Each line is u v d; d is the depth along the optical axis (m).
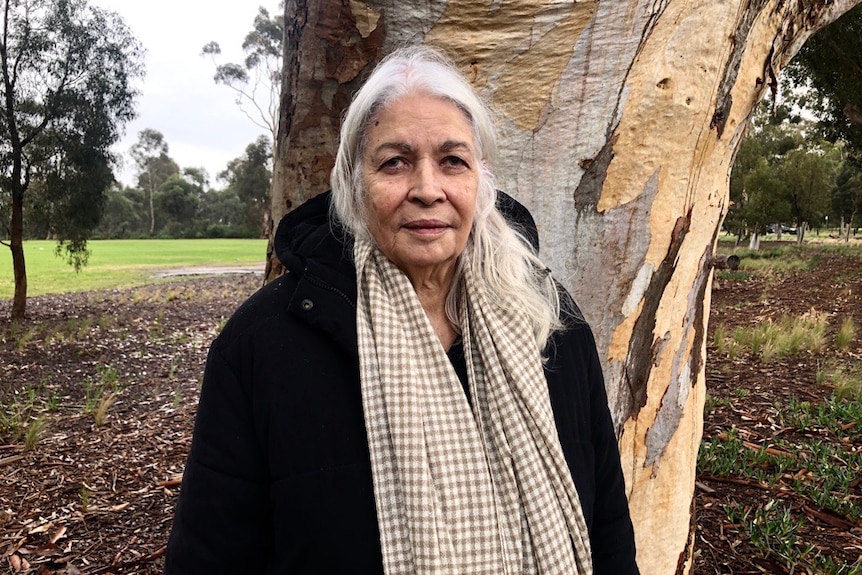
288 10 1.98
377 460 1.10
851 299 11.77
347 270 1.24
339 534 1.10
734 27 1.71
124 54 11.70
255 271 24.89
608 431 1.42
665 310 1.85
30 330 9.87
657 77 1.65
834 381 6.26
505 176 1.73
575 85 1.67
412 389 1.14
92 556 3.29
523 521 1.16
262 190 65.69
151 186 80.88
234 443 1.13
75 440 5.07
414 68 1.22
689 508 2.17
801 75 15.01
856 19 12.46
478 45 1.66
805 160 31.25
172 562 1.15
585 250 1.74
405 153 1.19
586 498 1.31
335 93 1.87
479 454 1.16
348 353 1.16
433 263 1.23
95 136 11.52
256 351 1.15
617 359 1.81
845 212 42.84
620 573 1.38
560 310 1.42
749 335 8.31
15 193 11.14
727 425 5.24
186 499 1.15
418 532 1.06
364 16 1.74
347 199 1.27
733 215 32.72
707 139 1.75
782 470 4.15
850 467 4.19
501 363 1.24
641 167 1.69
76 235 12.23
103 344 9.11
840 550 3.26
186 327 10.85
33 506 3.88
